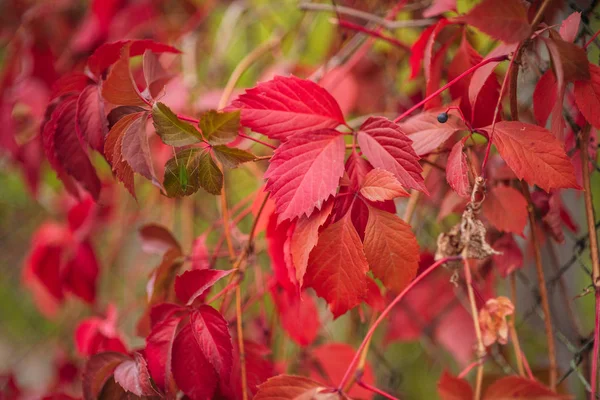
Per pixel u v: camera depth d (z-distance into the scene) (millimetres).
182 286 778
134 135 733
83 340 960
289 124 746
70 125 810
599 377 817
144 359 778
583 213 990
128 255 1369
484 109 781
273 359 998
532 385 735
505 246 871
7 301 1732
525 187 824
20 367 1572
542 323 1064
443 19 805
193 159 730
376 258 736
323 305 1080
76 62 1221
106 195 1201
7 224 1680
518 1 743
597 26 891
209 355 757
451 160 737
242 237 942
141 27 1200
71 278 1104
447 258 761
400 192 716
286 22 1269
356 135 741
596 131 819
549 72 756
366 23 1084
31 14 1206
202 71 1289
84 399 805
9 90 1128
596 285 777
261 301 985
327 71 1024
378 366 1221
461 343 1001
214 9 1293
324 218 726
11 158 1147
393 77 1093
